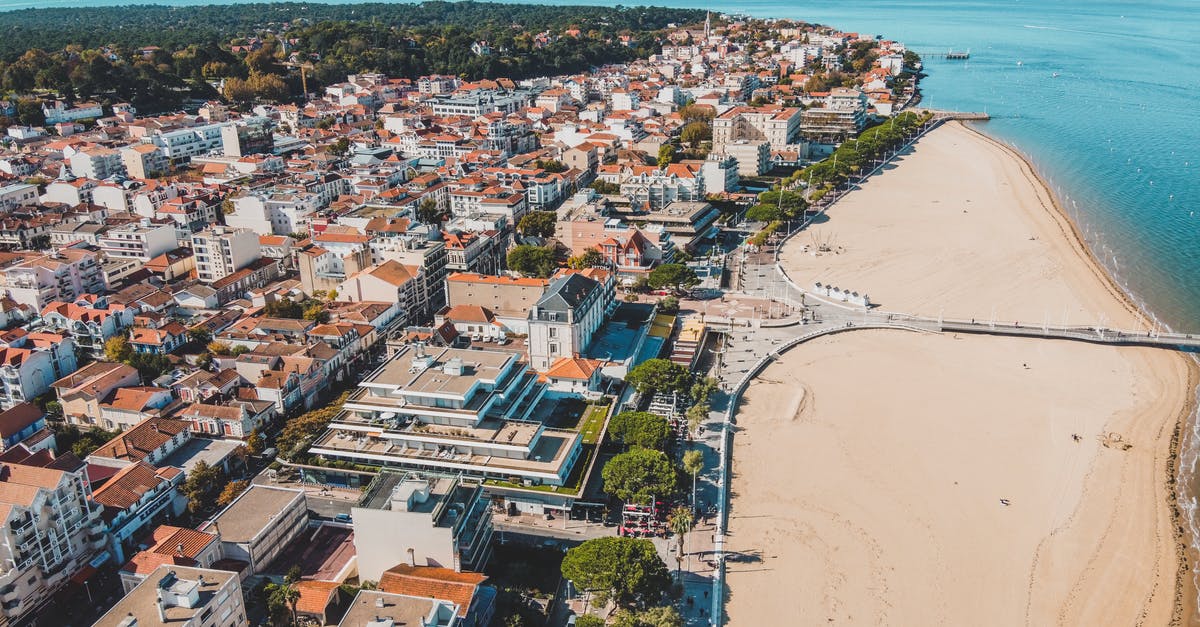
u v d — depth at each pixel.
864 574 168.12
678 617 143.88
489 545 166.62
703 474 199.88
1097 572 170.38
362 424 193.88
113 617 129.75
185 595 130.75
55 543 157.62
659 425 197.50
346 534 179.38
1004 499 193.25
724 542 176.75
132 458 193.62
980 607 160.25
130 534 172.88
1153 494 195.88
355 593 152.00
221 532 165.62
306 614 148.38
